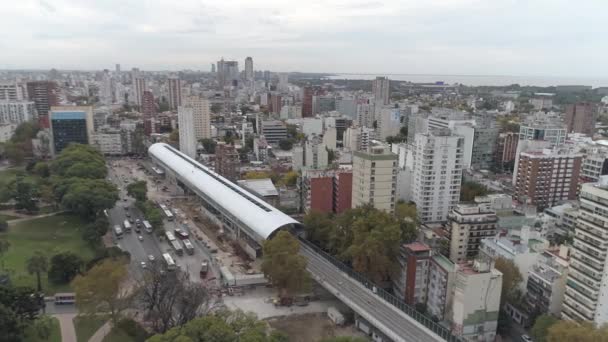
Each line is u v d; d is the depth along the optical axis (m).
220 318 131.62
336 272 196.62
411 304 175.38
